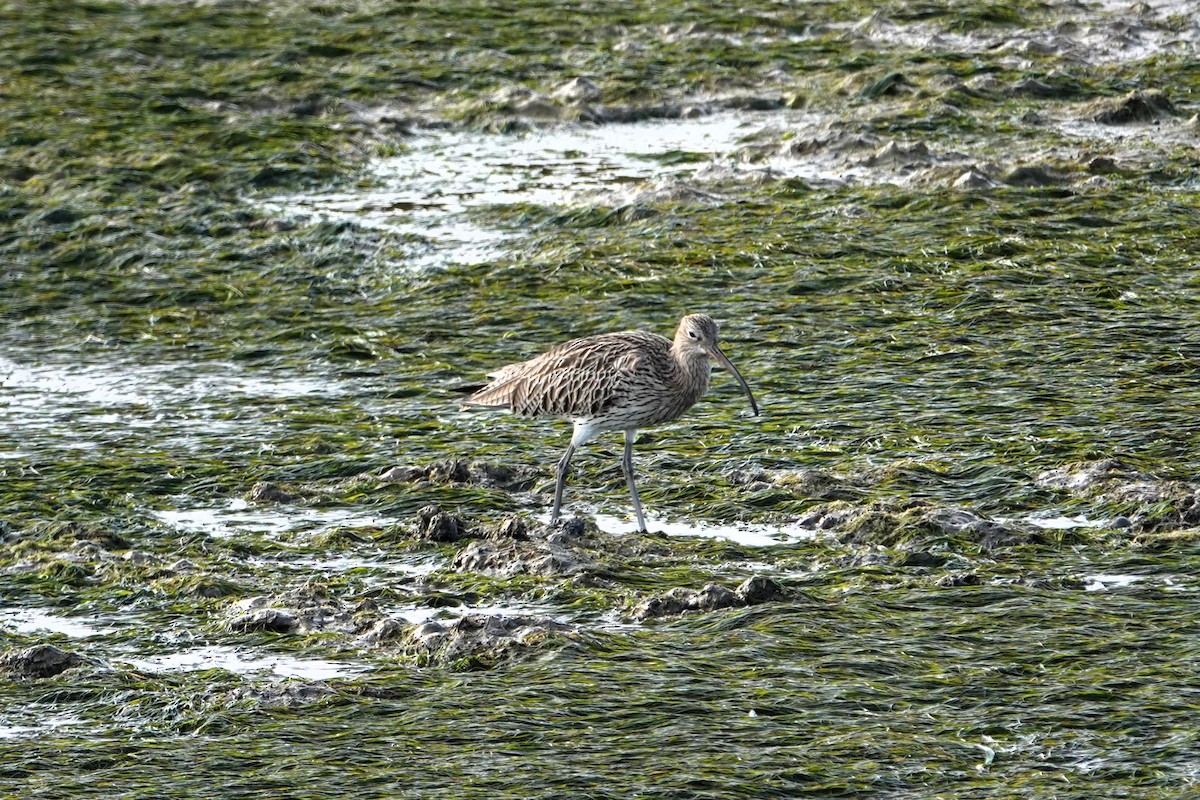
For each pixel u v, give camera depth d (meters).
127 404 17.92
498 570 13.41
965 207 22.09
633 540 13.96
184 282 21.45
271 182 24.84
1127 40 29.36
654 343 14.86
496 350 18.92
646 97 27.89
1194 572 12.78
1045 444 15.41
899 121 25.66
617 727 10.57
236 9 33.47
